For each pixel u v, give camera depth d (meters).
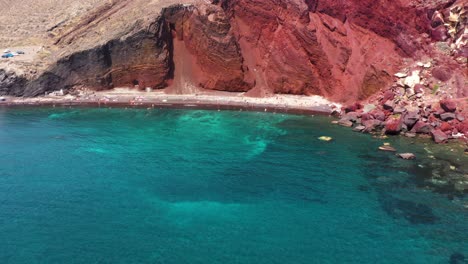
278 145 57.28
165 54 82.88
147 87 83.94
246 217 39.28
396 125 60.12
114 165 50.94
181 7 83.12
